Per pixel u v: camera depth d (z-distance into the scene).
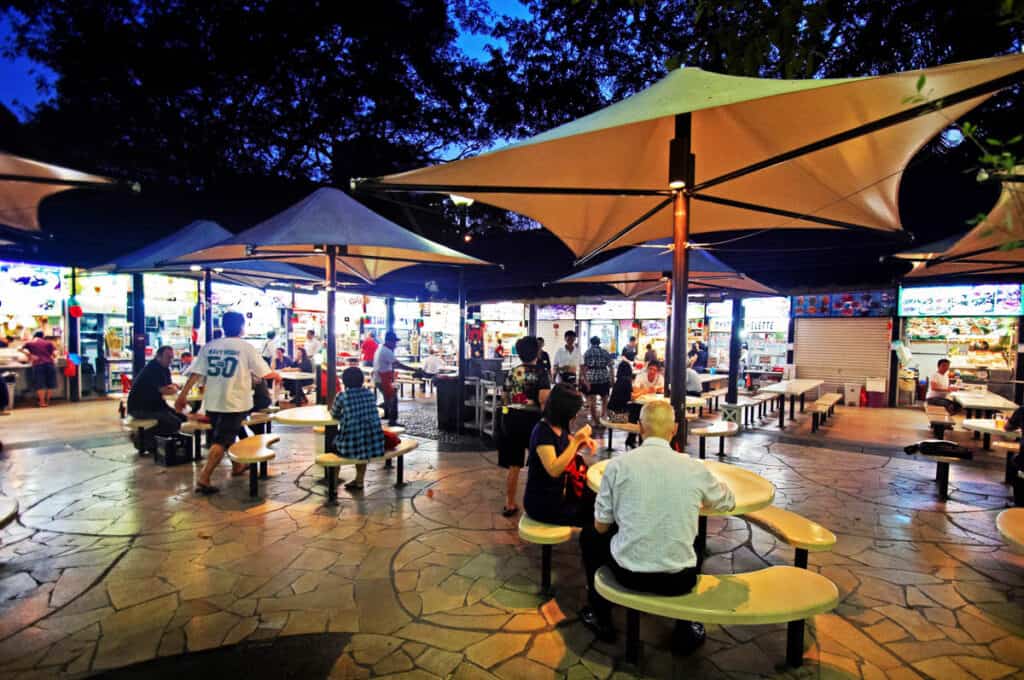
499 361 8.51
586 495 3.64
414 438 8.37
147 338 12.75
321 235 5.50
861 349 13.35
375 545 4.17
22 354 10.74
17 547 4.04
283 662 2.70
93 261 10.87
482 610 3.23
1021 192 3.56
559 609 3.25
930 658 2.79
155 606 3.21
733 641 2.95
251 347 5.57
